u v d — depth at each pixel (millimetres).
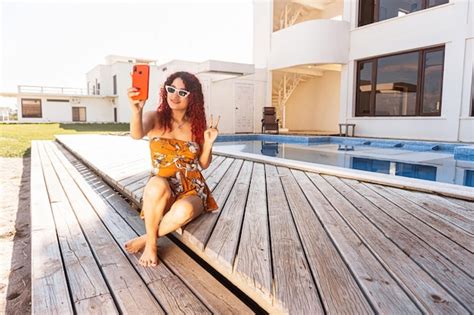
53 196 3104
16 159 7047
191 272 1621
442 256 1545
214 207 2084
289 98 16516
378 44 9633
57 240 1993
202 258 1772
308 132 13602
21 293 1902
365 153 7391
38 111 26109
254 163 4758
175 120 1840
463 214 2219
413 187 2953
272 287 1270
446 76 8156
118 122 26547
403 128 9148
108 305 1324
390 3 9445
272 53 12547
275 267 1428
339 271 1396
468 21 7672
